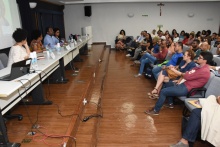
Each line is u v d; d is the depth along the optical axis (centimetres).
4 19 377
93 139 218
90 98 328
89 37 782
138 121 271
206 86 257
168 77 326
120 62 665
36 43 382
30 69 223
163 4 924
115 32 975
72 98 287
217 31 962
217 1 888
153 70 396
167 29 962
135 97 358
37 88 257
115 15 948
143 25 959
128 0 834
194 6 927
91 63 527
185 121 219
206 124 185
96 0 836
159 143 222
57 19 857
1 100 177
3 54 312
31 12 544
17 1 459
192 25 955
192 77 254
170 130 247
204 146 214
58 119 226
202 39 601
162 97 274
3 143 164
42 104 265
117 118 280
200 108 201
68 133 197
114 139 231
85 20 956
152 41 600
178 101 322
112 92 385
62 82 356
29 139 187
